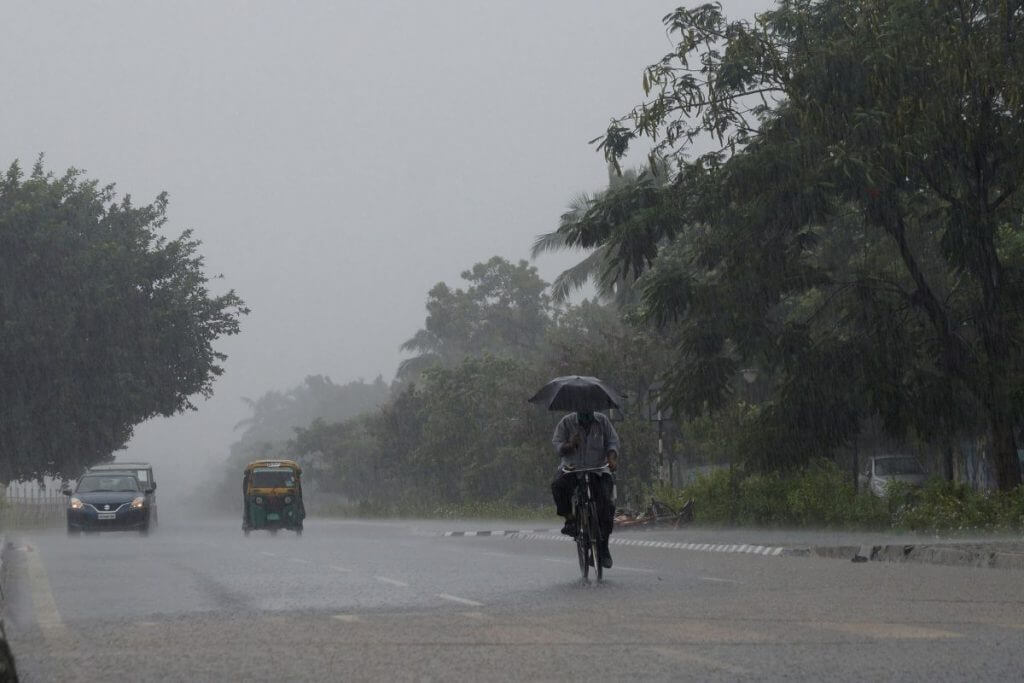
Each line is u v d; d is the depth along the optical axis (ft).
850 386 173.88
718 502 196.13
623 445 277.03
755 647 55.77
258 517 235.20
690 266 186.80
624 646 57.00
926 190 182.29
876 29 159.84
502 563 116.47
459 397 399.65
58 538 212.43
